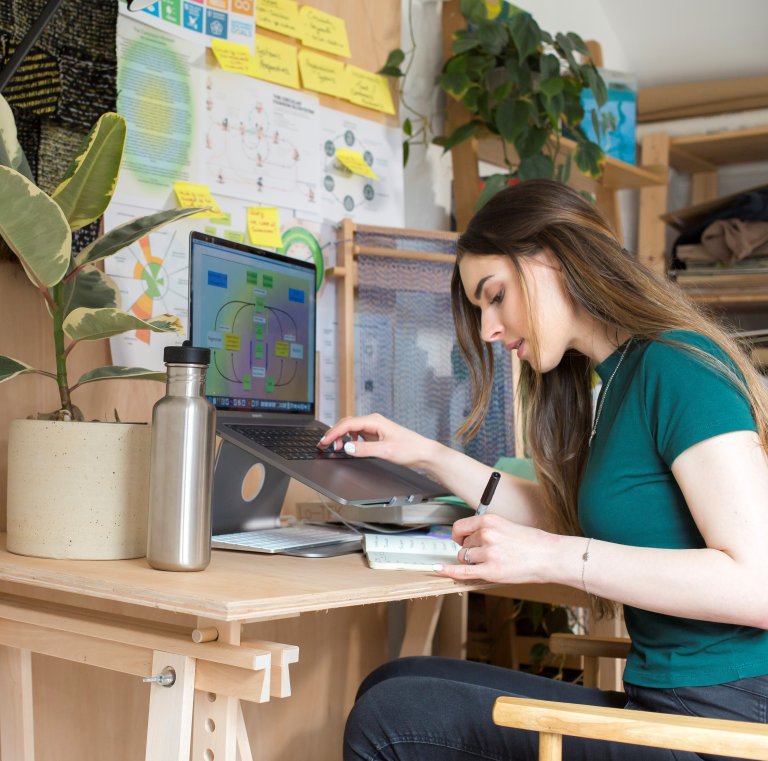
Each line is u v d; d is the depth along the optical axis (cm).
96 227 161
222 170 185
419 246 220
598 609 157
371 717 113
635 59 371
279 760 180
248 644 98
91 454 116
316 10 206
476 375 149
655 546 114
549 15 318
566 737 107
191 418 107
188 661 98
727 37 354
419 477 162
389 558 125
